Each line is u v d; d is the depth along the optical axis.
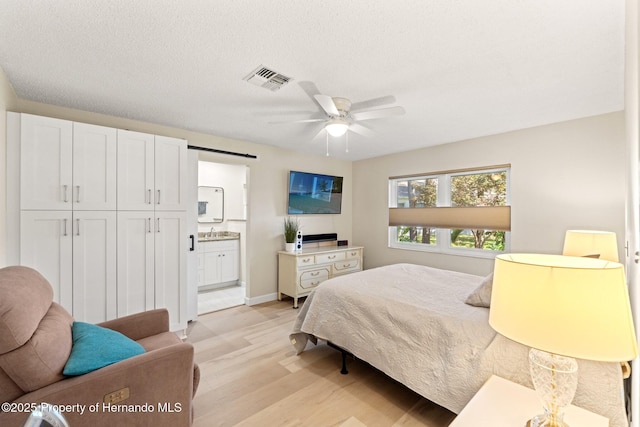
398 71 1.95
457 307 1.95
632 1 1.01
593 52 1.71
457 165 3.80
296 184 4.43
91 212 2.48
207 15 1.41
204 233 5.32
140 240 2.74
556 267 0.84
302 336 2.67
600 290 0.80
